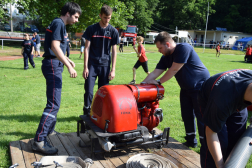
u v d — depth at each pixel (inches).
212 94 66.5
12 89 263.6
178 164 106.3
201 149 84.3
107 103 98.7
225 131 81.4
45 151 109.6
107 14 130.6
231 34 1875.0
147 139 107.4
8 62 512.7
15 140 133.5
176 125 169.5
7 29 1446.9
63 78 345.1
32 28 1521.9
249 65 667.4
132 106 100.6
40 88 274.7
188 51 108.4
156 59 732.0
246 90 61.2
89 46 139.3
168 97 256.4
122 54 906.1
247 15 2194.9
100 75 145.1
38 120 170.2
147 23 1894.7
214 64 655.8
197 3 2127.2
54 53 106.6
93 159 107.0
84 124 121.3
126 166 97.3
